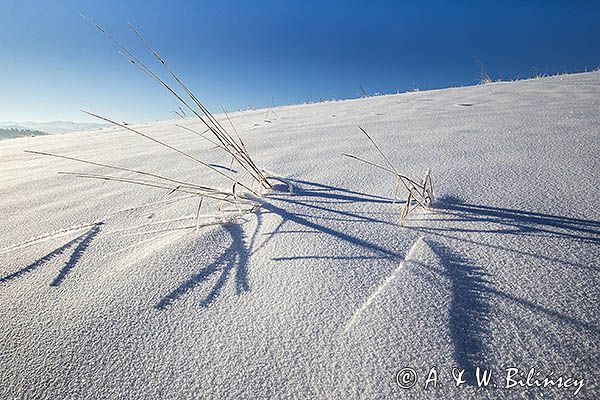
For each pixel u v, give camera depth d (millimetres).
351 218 1169
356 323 722
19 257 1105
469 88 4523
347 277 867
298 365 645
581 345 617
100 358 707
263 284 877
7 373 688
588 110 2312
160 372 663
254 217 1244
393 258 925
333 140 2281
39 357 719
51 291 926
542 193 1192
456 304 741
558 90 3311
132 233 1213
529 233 966
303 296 818
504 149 1694
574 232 948
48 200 1623
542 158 1510
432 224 1079
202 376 646
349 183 1481
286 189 1482
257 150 2223
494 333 662
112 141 3555
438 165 1578
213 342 717
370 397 573
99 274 985
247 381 626
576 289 744
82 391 642
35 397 636
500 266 844
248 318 770
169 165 2078
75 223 1330
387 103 3957
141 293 885
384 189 1383
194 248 1065
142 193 1598
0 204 1618
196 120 5035
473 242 956
